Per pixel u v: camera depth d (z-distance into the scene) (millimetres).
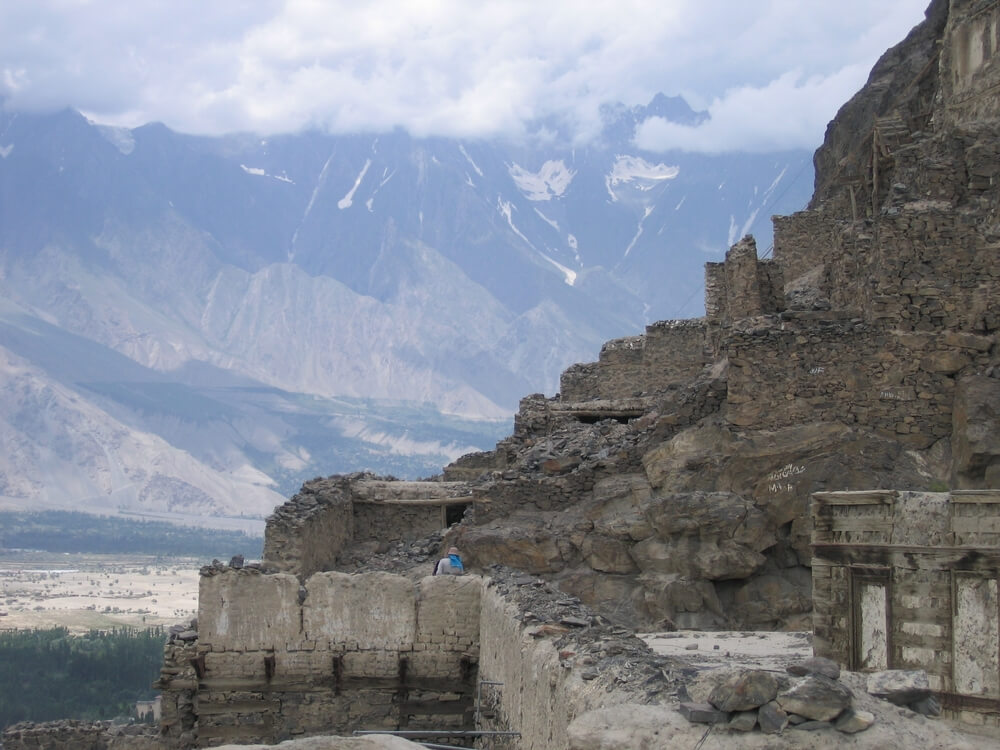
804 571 39906
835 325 41375
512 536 42219
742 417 41344
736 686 16438
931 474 39719
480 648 36500
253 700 37875
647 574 40312
